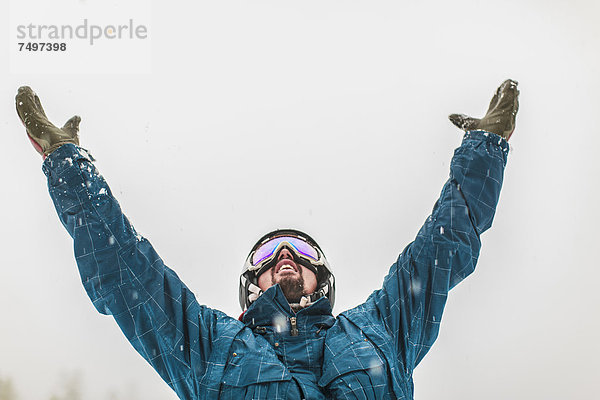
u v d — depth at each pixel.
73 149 3.50
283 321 3.49
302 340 3.42
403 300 3.56
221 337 3.35
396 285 3.60
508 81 3.99
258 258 3.99
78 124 3.70
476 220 3.65
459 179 3.69
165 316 3.33
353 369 3.20
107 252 3.32
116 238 3.35
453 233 3.59
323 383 3.20
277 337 3.44
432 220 3.66
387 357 3.30
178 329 3.32
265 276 3.92
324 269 4.00
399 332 3.49
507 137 3.82
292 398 3.11
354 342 3.33
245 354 3.26
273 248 4.00
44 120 3.61
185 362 3.30
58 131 3.57
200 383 3.22
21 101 3.65
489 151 3.73
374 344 3.35
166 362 3.30
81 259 3.30
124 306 3.31
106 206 3.39
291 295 3.77
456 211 3.62
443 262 3.57
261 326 3.51
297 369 3.30
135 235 3.43
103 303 3.34
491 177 3.69
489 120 3.85
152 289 3.35
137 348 3.35
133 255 3.36
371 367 3.22
